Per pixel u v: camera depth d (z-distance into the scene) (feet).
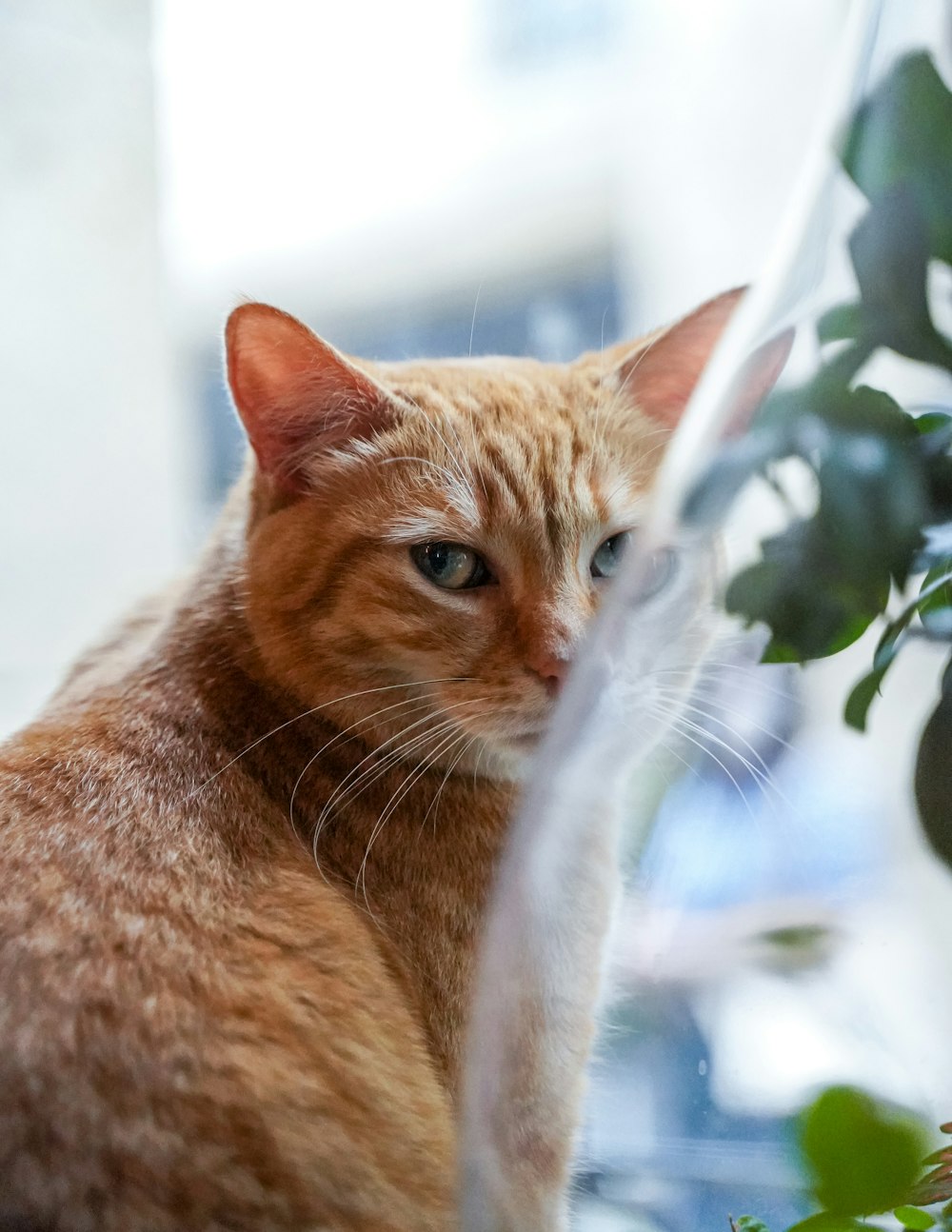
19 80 2.10
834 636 1.13
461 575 1.49
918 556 1.13
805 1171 1.09
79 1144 1.22
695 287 2.25
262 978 1.32
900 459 1.14
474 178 2.44
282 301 2.50
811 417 1.15
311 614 1.49
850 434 1.14
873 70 1.20
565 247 2.38
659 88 2.31
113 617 1.74
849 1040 1.08
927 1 1.19
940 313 1.17
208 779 1.43
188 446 2.32
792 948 1.09
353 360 1.61
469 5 2.45
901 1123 1.07
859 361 1.16
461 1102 1.34
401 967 1.43
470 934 1.46
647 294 2.30
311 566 1.49
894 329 1.16
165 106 2.31
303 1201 1.24
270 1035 1.29
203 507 2.24
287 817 1.45
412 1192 1.30
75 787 1.40
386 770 1.50
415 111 2.49
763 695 1.14
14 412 2.11
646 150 2.31
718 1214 1.13
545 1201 1.26
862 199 1.18
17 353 2.11
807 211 1.22
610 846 1.24
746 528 1.15
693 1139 1.13
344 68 2.49
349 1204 1.25
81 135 2.15
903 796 1.09
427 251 2.46
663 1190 1.16
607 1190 1.23
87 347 2.16
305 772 1.48
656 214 2.30
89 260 2.16
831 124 1.23
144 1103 1.23
